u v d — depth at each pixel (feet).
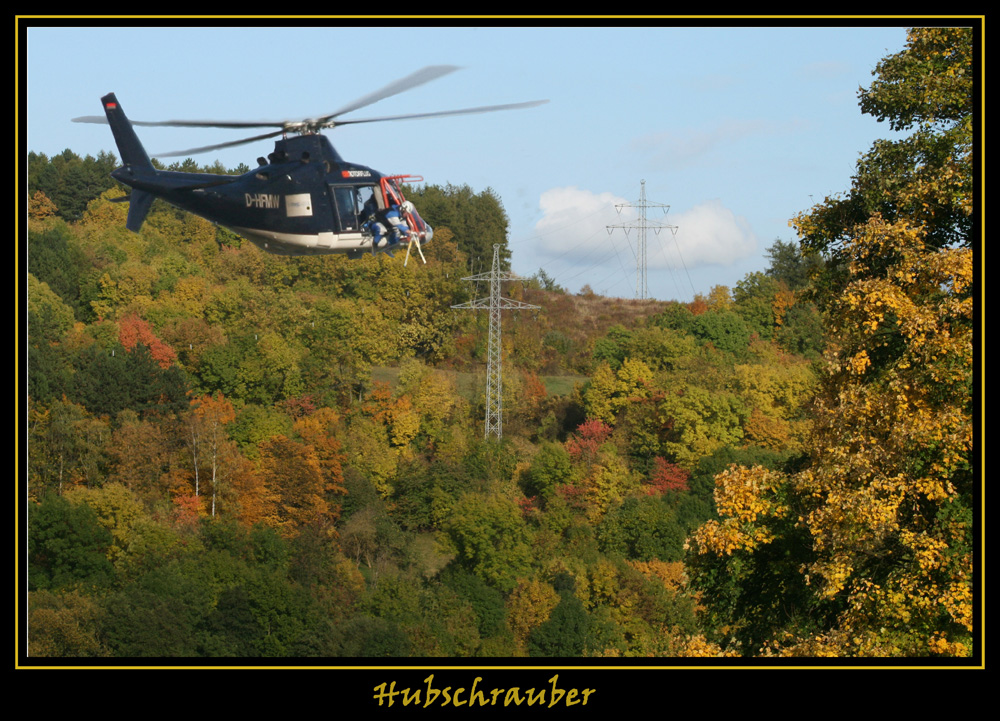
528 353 619.67
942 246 114.01
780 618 116.16
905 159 117.29
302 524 359.46
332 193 113.50
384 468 411.34
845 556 99.81
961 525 99.66
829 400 111.45
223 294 587.68
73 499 312.91
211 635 260.42
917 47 119.03
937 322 102.22
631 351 582.35
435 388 491.31
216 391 478.18
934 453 102.58
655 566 328.08
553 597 293.02
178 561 292.40
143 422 395.34
